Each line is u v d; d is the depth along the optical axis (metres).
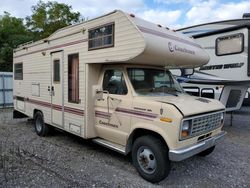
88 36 5.07
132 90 4.50
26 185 3.89
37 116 7.15
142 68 4.95
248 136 7.19
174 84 5.50
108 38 4.64
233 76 8.43
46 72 6.60
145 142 4.11
